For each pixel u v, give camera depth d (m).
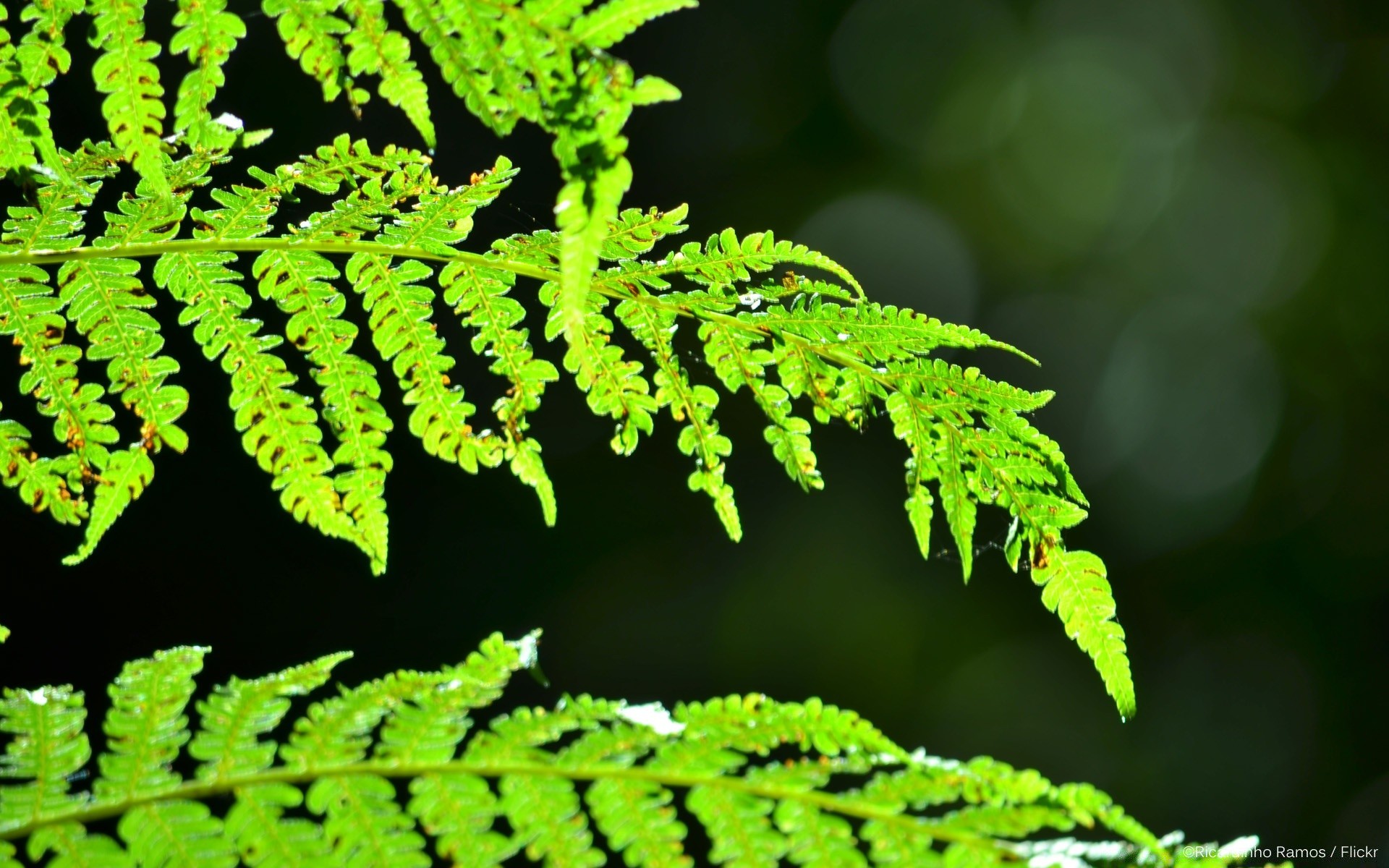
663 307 1.84
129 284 1.74
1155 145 13.47
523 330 1.82
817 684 9.15
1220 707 10.30
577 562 8.65
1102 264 12.84
